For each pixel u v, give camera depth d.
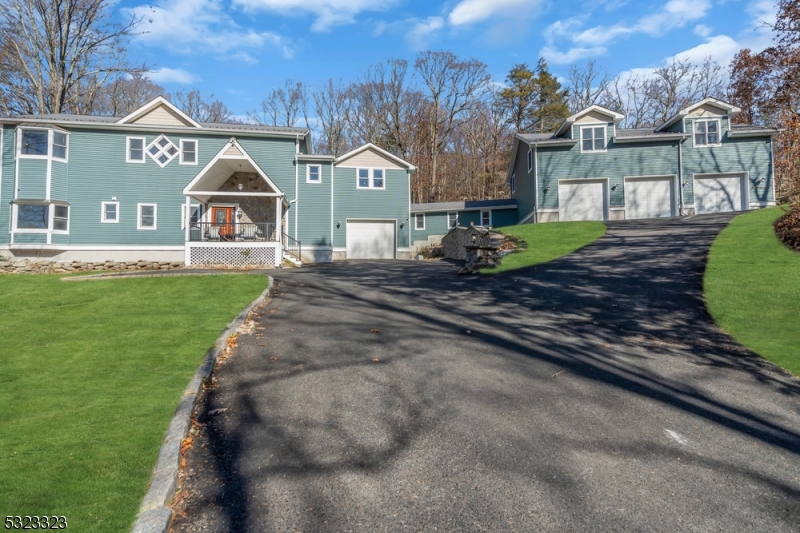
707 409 5.30
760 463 4.19
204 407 5.49
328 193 25.45
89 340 8.09
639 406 5.36
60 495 3.58
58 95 28.36
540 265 14.98
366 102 50.78
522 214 29.84
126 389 5.84
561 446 4.45
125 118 21.95
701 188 25.53
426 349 7.48
